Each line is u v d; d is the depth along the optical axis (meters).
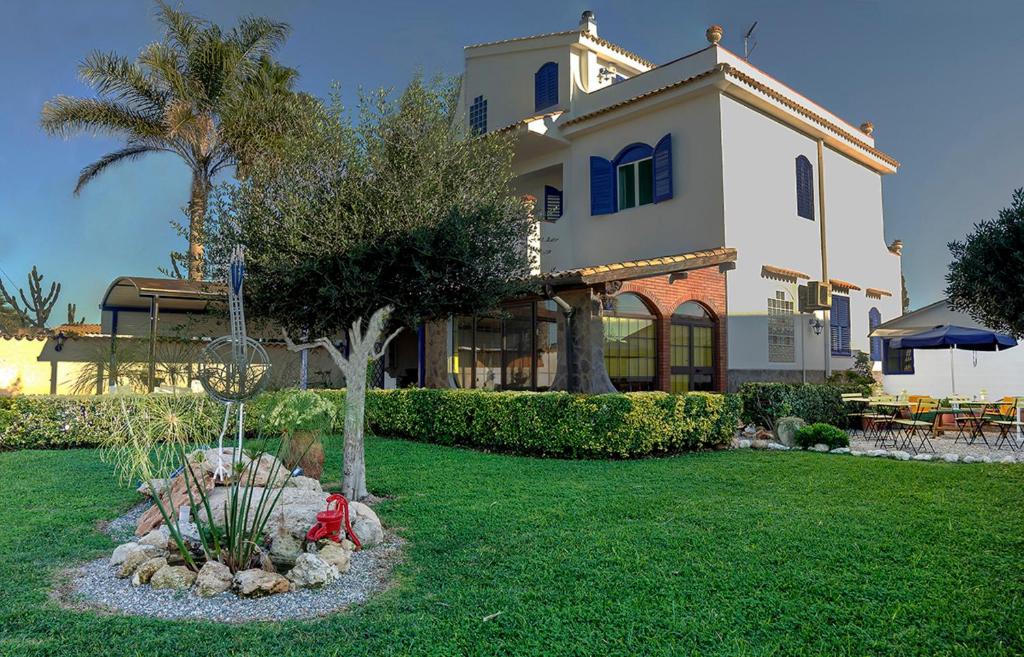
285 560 5.39
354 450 7.86
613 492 8.00
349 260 7.16
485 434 11.88
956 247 11.44
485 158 8.65
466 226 7.69
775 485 8.41
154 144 22.72
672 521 6.63
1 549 5.89
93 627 4.16
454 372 16.17
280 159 7.89
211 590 4.72
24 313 33.00
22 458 11.00
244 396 6.48
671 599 4.59
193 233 8.62
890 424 14.73
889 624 4.18
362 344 8.01
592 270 12.81
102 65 21.25
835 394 15.03
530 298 14.17
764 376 16.95
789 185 18.28
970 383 18.91
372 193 7.54
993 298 10.87
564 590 4.79
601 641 3.96
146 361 17.52
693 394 11.82
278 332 9.05
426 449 11.97
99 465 10.27
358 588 4.95
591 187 18.42
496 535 6.19
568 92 19.23
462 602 4.60
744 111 16.69
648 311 14.88
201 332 18.75
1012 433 14.23
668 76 17.14
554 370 13.91
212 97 21.39
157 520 6.25
